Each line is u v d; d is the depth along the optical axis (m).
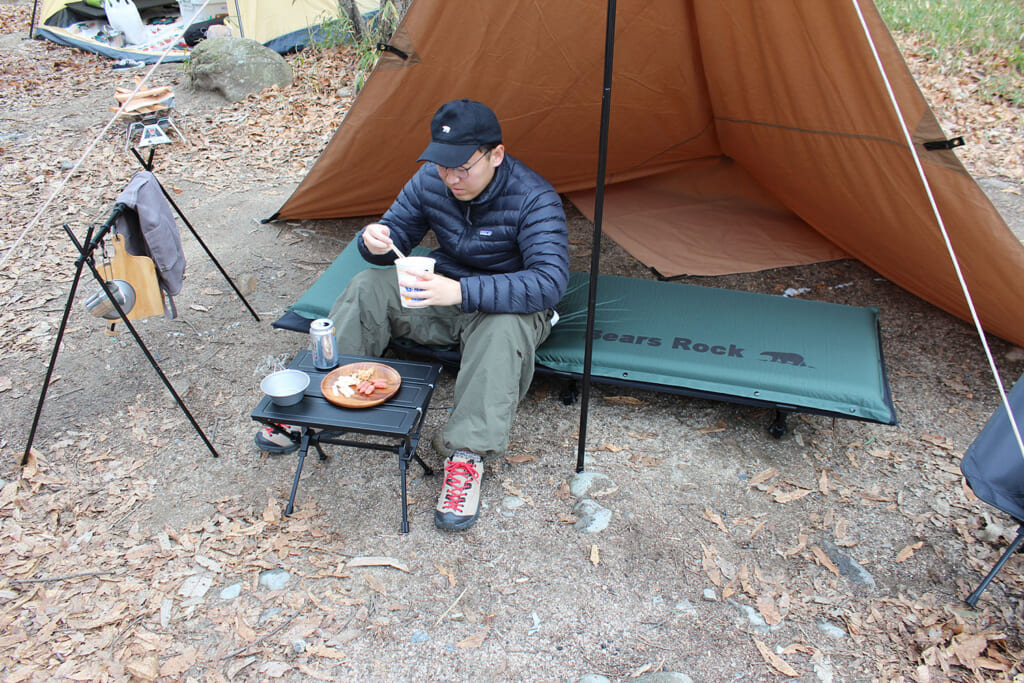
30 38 8.87
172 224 2.90
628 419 3.12
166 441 3.03
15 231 4.74
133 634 2.26
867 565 2.45
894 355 3.48
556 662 2.17
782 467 2.86
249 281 4.11
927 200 3.06
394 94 3.80
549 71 3.90
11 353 3.57
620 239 4.51
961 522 2.59
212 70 6.88
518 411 3.17
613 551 2.52
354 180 4.44
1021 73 6.80
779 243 4.43
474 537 2.58
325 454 2.93
